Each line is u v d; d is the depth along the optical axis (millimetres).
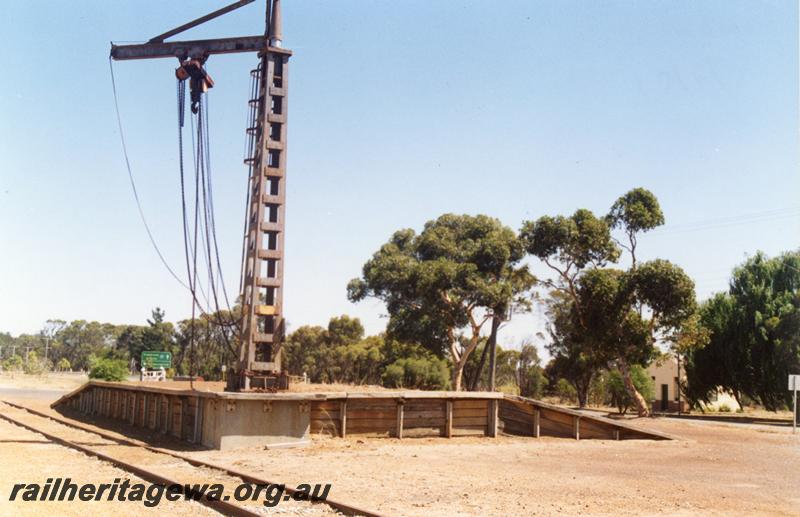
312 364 84000
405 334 57031
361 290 58094
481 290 48500
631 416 45750
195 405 20094
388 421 21750
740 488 13859
